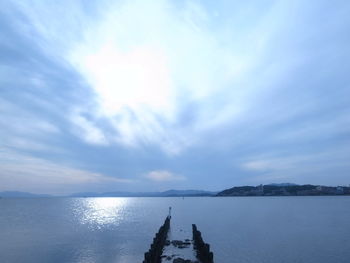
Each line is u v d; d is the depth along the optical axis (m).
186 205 161.38
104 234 51.03
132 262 32.03
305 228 55.12
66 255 34.62
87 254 35.25
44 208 131.12
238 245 39.31
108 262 31.84
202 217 83.75
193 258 32.59
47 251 36.56
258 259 31.61
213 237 46.50
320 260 30.75
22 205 159.00
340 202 160.00
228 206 139.25
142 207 144.75
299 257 32.12
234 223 66.25
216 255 33.59
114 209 126.88
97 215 93.00
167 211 112.25
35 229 57.19
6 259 32.62
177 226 63.62
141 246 40.28
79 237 47.41
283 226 58.59
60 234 50.66
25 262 31.48
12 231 54.38
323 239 42.91
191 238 48.16
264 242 41.22
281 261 30.66
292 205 133.75
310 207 117.00
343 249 35.69
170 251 36.94
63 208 131.62
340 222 64.50
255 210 106.00
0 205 157.12
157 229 58.31
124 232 53.72
